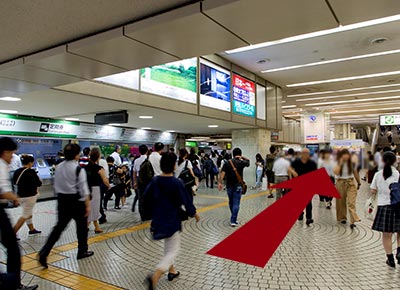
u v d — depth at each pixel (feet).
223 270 12.65
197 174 25.90
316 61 34.50
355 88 48.11
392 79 42.14
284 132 80.02
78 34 11.18
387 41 28.04
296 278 11.83
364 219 22.54
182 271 12.53
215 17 9.09
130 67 13.80
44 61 12.87
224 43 11.10
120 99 22.56
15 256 10.07
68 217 12.94
